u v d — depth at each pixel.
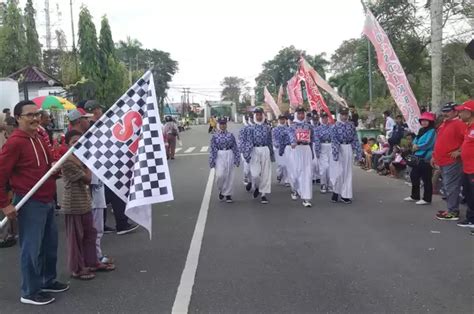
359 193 11.81
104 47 37.06
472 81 27.69
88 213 6.02
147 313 4.92
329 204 10.54
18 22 35.19
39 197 5.25
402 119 14.59
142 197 5.63
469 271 5.95
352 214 9.41
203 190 12.77
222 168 10.85
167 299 5.28
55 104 14.95
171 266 6.43
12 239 7.73
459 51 26.33
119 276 6.08
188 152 25.66
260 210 10.02
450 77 28.89
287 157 11.45
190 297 5.30
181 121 59.91
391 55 11.96
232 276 5.96
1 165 4.98
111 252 7.18
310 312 4.85
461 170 8.63
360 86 34.50
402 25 22.12
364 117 26.25
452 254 6.66
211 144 10.95
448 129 8.66
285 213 9.66
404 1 21.86
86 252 6.06
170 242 7.64
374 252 6.84
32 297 5.24
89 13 36.28
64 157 5.34
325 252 6.89
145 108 5.79
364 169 16.44
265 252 6.95
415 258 6.52
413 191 10.58
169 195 5.71
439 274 5.86
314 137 11.98
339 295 5.27
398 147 14.16
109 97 37.25
